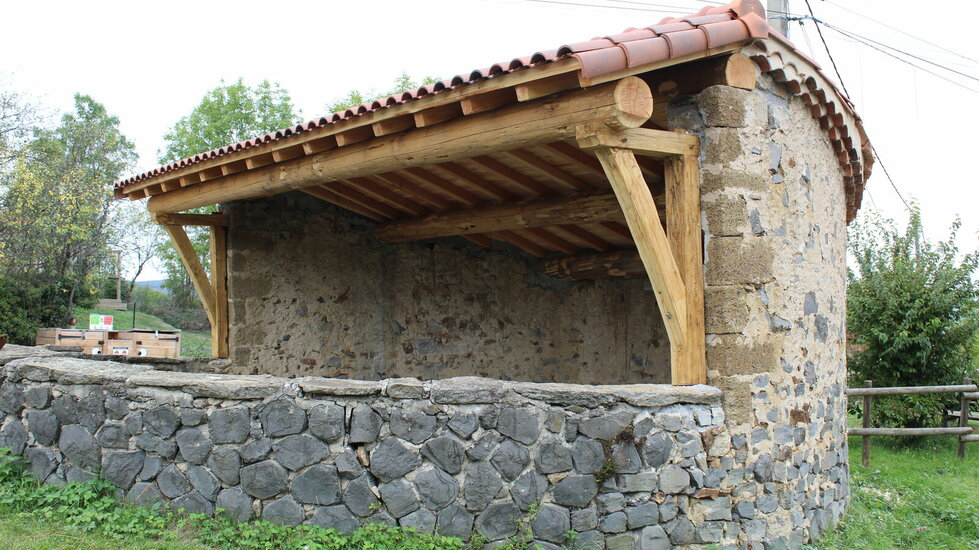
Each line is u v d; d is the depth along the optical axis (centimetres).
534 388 361
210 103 1791
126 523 371
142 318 2373
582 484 356
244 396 371
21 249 1567
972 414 795
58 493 394
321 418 362
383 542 348
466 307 768
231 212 643
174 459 384
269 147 480
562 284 804
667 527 366
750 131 397
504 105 367
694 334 388
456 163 527
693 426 373
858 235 868
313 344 684
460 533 352
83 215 1645
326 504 360
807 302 443
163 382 386
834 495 475
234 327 639
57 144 1819
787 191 426
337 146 454
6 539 345
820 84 450
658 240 367
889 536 468
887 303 781
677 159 393
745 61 396
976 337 809
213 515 374
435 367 748
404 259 743
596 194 543
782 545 398
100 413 401
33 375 423
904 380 783
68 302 1727
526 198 608
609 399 359
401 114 386
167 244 2033
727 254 384
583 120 339
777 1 796
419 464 356
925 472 659
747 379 387
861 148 574
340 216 709
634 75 341
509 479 355
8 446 427
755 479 389
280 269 668
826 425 466
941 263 793
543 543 352
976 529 486
